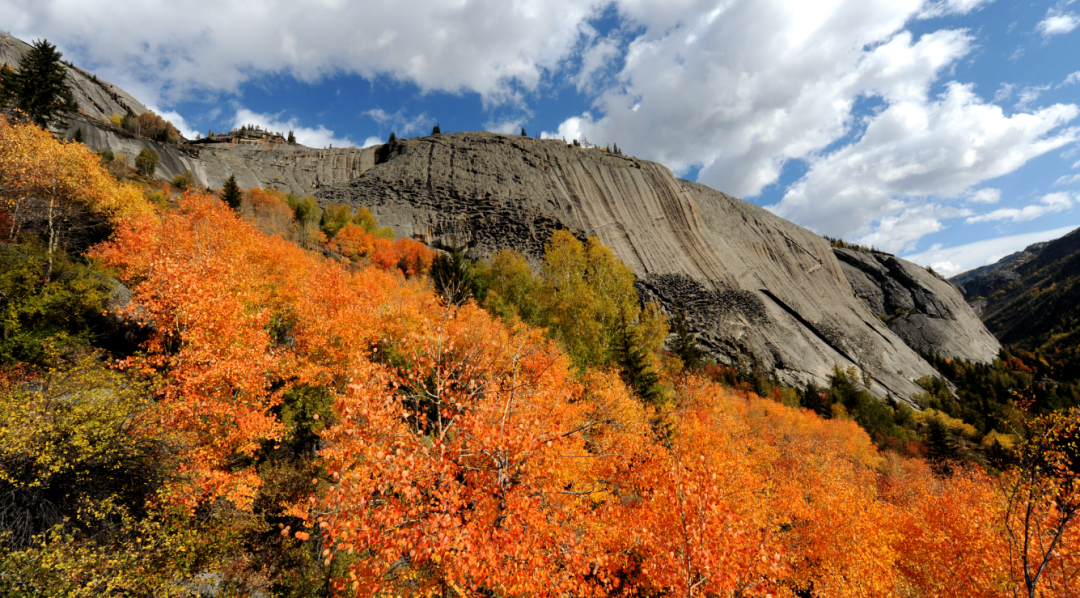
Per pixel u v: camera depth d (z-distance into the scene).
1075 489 9.24
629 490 17.56
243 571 13.82
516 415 10.30
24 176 20.61
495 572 8.09
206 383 14.70
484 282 53.94
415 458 8.43
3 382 13.04
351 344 22.44
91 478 10.23
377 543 7.96
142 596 9.77
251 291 22.31
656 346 44.62
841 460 43.34
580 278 45.56
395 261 66.75
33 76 46.81
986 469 26.56
